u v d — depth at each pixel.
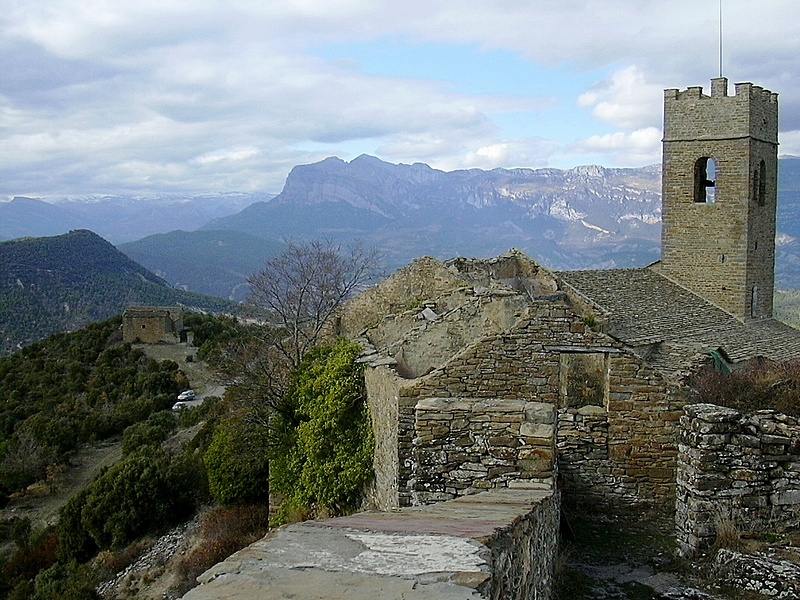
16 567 29.55
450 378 11.70
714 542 8.35
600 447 11.09
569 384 11.70
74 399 54.19
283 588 3.04
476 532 4.32
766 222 33.25
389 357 15.33
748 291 31.97
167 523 28.08
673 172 33.22
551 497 7.93
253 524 23.64
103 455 45.16
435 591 3.02
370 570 3.30
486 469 8.70
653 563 8.55
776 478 8.44
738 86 31.50
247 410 24.03
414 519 5.10
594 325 23.41
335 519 5.02
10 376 59.78
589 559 8.91
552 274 26.42
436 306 19.28
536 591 6.14
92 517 28.12
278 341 26.55
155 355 64.31
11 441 44.88
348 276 29.84
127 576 23.95
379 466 13.60
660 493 10.94
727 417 8.49
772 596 7.17
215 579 3.19
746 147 31.44
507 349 11.73
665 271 33.62
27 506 37.50
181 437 41.75
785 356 25.59
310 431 16.50
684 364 21.23
